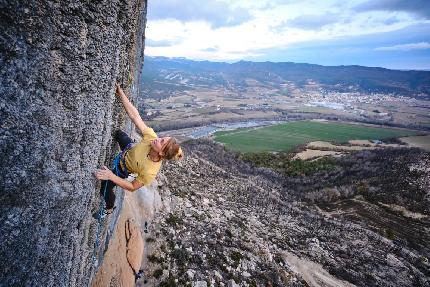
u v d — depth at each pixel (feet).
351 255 104.42
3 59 7.80
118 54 14.02
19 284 10.59
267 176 218.38
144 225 55.01
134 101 29.22
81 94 11.15
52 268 12.55
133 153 15.72
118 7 12.11
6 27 7.63
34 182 9.91
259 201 122.42
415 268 114.11
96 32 10.86
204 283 48.96
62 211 12.09
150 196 62.75
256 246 71.00
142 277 45.52
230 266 57.36
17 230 9.71
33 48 8.54
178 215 67.51
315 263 84.84
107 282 31.12
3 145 8.43
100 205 17.34
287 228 105.70
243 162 249.34
